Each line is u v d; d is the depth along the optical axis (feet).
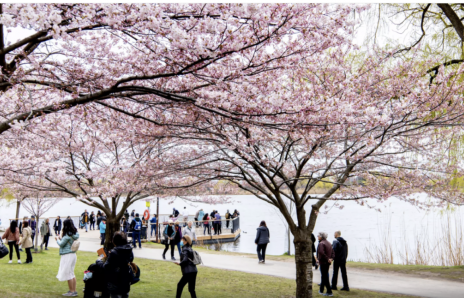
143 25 17.76
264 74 21.04
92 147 37.06
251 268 45.78
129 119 27.53
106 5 15.93
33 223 61.72
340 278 40.81
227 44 16.78
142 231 76.18
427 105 27.78
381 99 29.09
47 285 30.76
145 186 33.42
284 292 33.22
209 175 32.12
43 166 29.76
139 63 23.11
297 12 17.10
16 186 41.24
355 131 26.68
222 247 84.99
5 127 18.06
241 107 18.53
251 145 23.68
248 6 15.37
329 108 18.72
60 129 32.76
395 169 33.78
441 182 30.99
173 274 40.73
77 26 16.31
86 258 48.57
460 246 51.34
